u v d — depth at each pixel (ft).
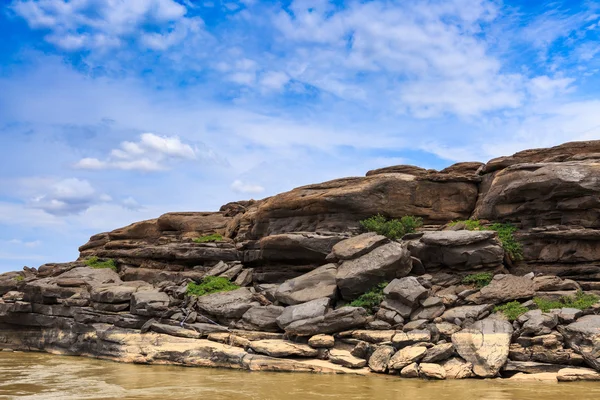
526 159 82.23
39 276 101.96
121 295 76.69
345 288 67.10
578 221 70.38
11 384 49.98
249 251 89.30
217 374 54.85
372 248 70.74
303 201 87.30
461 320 58.65
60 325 81.61
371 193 83.76
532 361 52.19
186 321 70.03
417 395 42.14
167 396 42.98
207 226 109.50
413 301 60.54
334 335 60.49
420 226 83.05
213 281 79.61
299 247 80.59
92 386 48.37
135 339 69.77
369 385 46.96
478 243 69.15
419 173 91.86
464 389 44.62
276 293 70.33
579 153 78.13
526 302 59.88
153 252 97.19
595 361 49.29
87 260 108.68
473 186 86.22
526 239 72.64
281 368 56.34
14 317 87.86
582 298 60.08
